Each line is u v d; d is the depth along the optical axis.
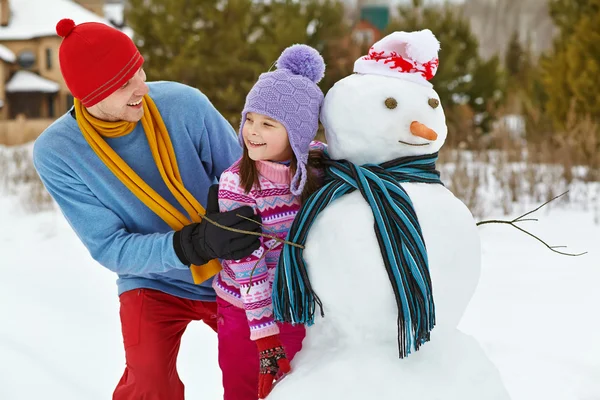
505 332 3.94
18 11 23.77
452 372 1.90
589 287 4.58
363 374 1.85
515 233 6.10
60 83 23.09
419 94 1.96
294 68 2.08
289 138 1.99
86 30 2.31
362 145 1.96
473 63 12.14
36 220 7.97
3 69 22.33
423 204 1.91
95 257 2.45
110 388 3.48
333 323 1.97
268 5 11.24
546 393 3.22
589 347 3.67
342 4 11.12
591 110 9.22
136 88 2.36
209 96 10.28
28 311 4.69
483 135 10.85
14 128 20.98
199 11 10.58
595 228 6.07
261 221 2.09
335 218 1.89
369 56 2.05
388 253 1.81
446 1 12.31
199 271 2.31
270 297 2.08
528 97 11.32
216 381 3.61
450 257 1.90
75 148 2.42
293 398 1.88
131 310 2.58
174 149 2.56
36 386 3.42
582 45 9.39
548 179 7.52
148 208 2.49
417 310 1.80
